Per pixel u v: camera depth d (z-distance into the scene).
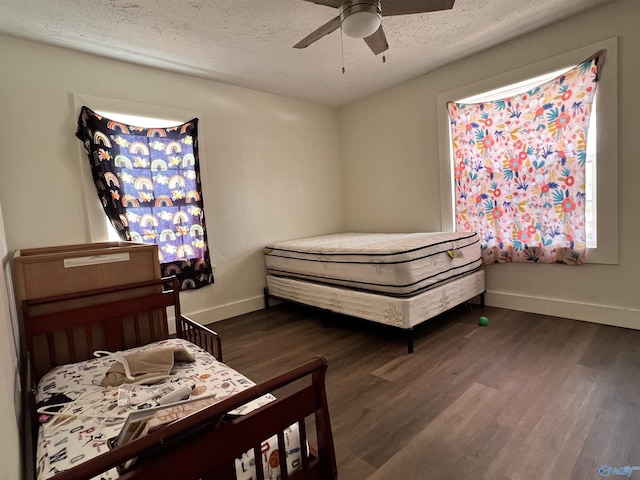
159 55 2.73
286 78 3.35
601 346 2.25
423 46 2.83
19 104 2.35
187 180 3.12
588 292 2.68
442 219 3.50
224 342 2.80
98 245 2.45
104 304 1.87
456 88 3.23
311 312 3.56
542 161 2.78
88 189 2.62
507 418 1.60
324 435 1.06
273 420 0.95
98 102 2.66
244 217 3.60
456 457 1.38
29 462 1.22
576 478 1.23
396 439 1.51
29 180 2.39
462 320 2.93
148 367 1.45
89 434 1.08
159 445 0.73
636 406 1.62
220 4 2.08
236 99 3.52
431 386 1.92
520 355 2.21
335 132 4.50
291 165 4.02
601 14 2.42
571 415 1.58
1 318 1.07
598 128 2.51
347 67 3.15
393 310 2.40
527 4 2.31
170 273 3.04
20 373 1.80
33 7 2.00
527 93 2.80
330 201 4.46
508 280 3.12
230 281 3.50
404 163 3.80
